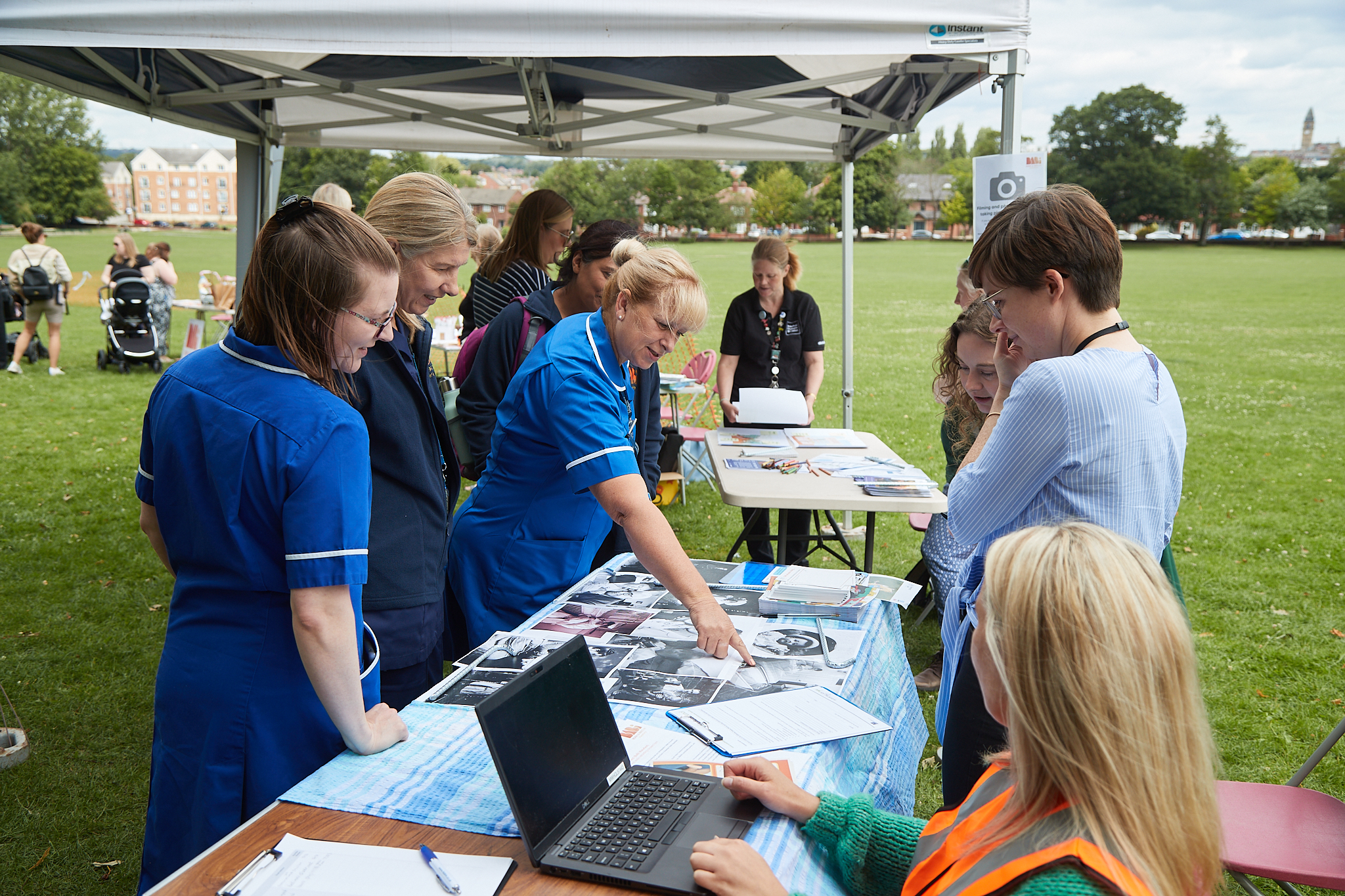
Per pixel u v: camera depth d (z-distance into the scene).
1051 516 1.51
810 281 33.12
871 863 1.24
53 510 5.95
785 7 2.79
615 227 2.75
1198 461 8.02
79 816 2.75
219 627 1.43
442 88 5.43
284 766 1.43
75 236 60.16
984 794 1.07
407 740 1.51
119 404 9.35
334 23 2.71
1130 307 24.77
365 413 1.81
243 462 1.34
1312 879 1.75
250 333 1.41
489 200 76.25
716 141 6.63
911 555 5.38
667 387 6.34
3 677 3.65
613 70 4.97
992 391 2.80
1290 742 3.28
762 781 1.33
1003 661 0.86
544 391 2.04
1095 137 81.94
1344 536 5.87
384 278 1.39
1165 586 0.86
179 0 2.68
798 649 1.89
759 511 4.29
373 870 1.15
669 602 2.18
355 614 1.42
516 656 1.85
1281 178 79.62
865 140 5.56
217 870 1.17
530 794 1.20
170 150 109.94
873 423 9.58
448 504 2.19
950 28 2.90
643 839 1.21
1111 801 0.79
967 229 82.81
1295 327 19.97
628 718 1.58
